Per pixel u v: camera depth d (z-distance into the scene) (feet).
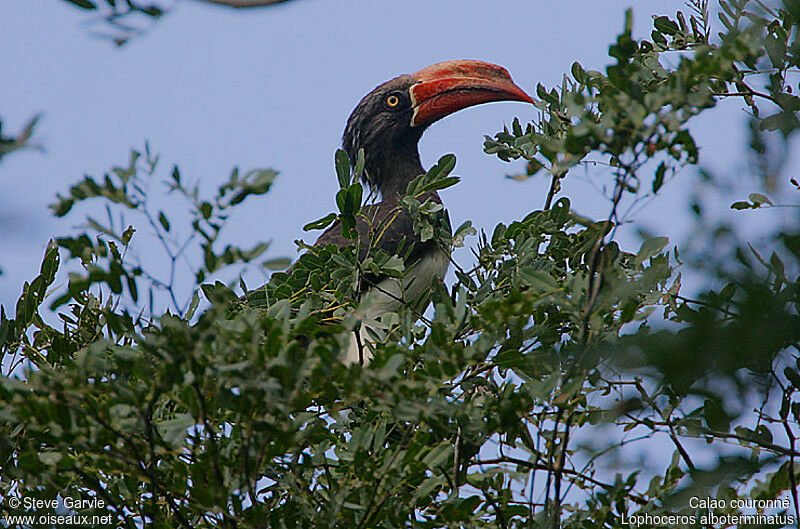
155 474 21.38
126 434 19.81
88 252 19.42
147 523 23.31
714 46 25.41
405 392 19.19
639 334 12.87
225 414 21.09
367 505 20.72
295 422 19.92
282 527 21.81
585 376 20.10
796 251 12.60
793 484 21.26
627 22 17.85
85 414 18.75
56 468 20.39
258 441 19.26
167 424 19.93
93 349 19.36
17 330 27.66
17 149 12.66
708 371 12.66
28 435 23.47
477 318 20.10
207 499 19.21
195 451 22.24
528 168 22.07
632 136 17.70
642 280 21.20
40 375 18.86
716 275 12.82
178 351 17.88
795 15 15.05
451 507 21.59
